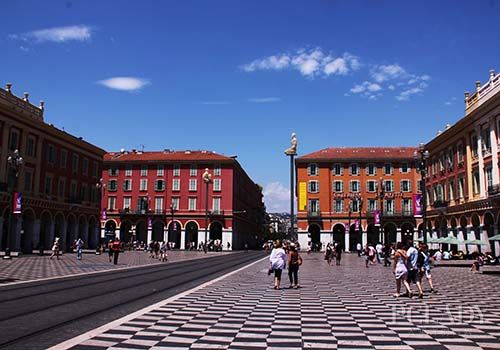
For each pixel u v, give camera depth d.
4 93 47.03
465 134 48.66
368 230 79.19
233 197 87.44
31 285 18.28
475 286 19.80
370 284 20.30
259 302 14.05
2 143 46.47
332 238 79.44
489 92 43.47
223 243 85.00
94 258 42.75
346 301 14.44
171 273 26.33
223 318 11.09
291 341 8.61
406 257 15.59
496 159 41.44
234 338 8.84
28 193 50.62
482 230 44.31
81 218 63.22
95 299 14.27
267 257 53.72
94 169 67.06
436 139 56.81
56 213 56.09
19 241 48.25
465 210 48.31
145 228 86.94
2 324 9.87
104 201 87.81
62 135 57.41
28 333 8.92
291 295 15.96
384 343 8.45
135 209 86.94
